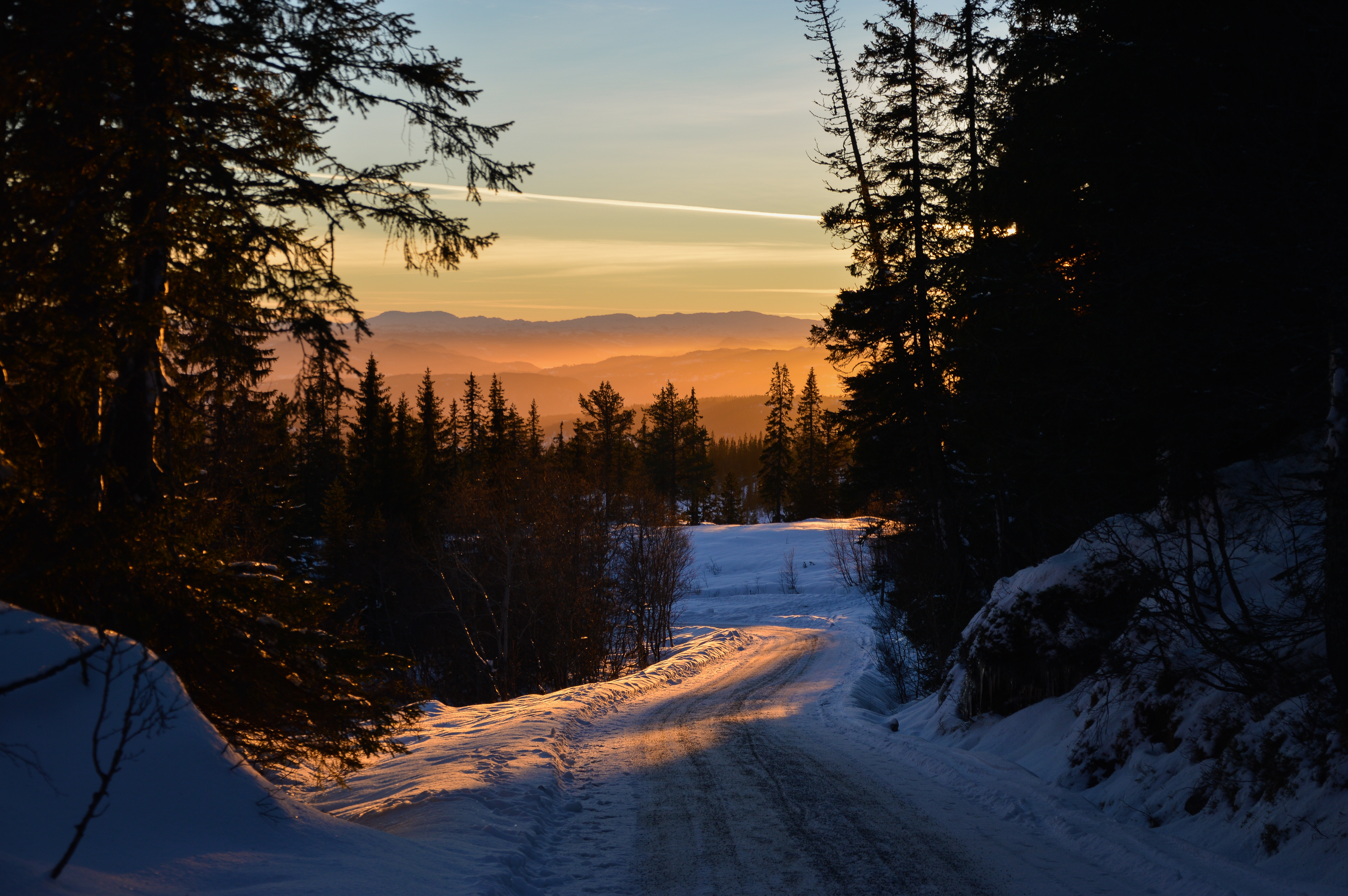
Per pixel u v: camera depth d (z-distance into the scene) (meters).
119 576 6.70
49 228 5.66
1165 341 9.41
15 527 6.10
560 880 7.29
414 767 11.35
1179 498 10.05
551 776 11.02
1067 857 7.66
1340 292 7.32
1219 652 8.72
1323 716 7.51
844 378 25.42
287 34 6.66
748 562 72.44
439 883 6.18
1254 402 9.09
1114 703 10.59
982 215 13.64
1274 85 8.09
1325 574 7.73
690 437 108.25
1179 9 9.66
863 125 23.89
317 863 5.79
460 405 78.12
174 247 6.73
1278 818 7.21
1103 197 10.59
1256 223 8.16
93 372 6.06
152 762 5.68
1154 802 8.80
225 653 7.39
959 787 10.45
